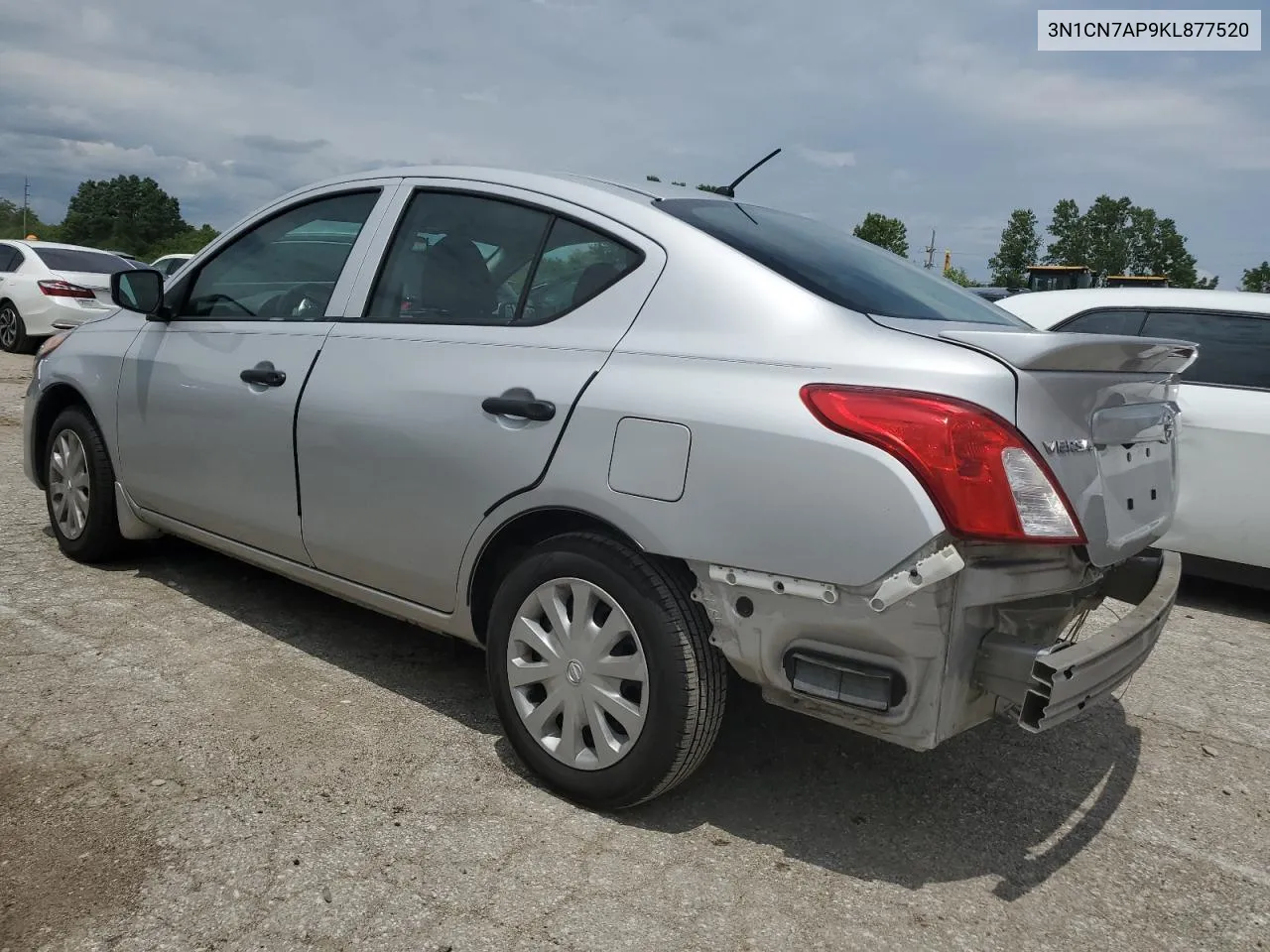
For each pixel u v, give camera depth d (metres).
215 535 3.90
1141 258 93.31
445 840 2.59
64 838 2.49
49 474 4.70
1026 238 87.38
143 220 120.88
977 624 2.26
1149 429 2.73
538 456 2.72
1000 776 3.19
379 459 3.12
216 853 2.47
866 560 2.22
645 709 2.59
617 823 2.72
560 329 2.84
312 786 2.81
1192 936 2.43
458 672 3.67
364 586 3.34
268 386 3.50
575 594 2.71
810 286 2.61
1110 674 2.36
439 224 3.28
